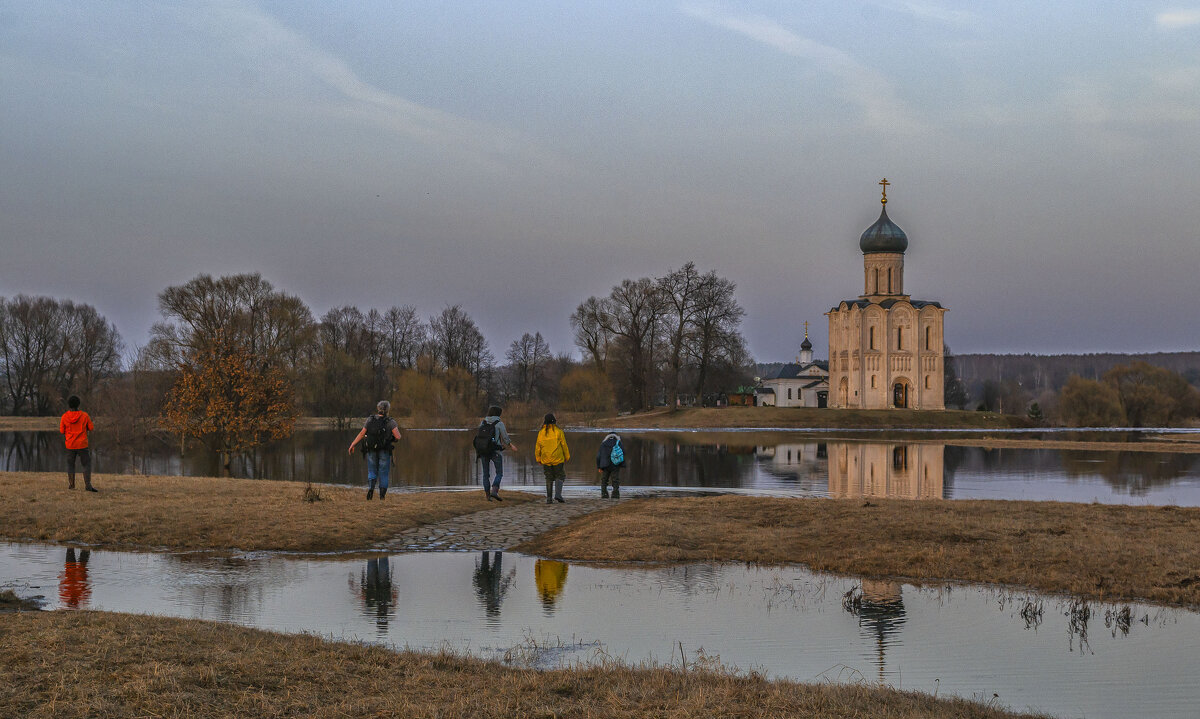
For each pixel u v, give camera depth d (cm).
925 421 10275
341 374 8712
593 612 1266
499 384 13900
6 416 9525
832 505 2080
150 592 1328
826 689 882
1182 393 11350
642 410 10825
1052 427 10438
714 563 1614
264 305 7281
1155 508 2048
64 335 9688
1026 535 1725
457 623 1194
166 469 3938
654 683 881
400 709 773
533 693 836
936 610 1309
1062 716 907
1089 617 1280
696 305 10356
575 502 2331
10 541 1711
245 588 1373
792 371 16025
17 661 841
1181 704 949
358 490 2438
